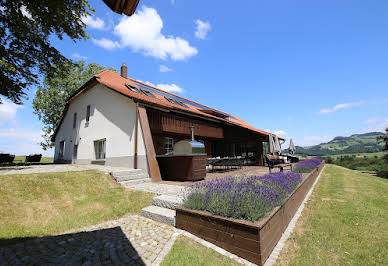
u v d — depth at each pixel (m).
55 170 7.21
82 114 13.28
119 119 9.57
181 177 7.33
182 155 7.31
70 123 15.25
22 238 2.80
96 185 5.63
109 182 6.11
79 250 2.51
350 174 14.45
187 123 11.80
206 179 7.57
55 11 4.68
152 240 2.88
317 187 8.23
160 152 11.16
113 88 9.02
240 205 2.83
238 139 16.56
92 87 12.30
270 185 4.28
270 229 2.69
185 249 2.60
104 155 10.63
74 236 2.98
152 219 3.81
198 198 3.43
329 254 2.58
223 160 10.54
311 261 2.39
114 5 2.09
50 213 3.78
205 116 12.64
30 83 6.06
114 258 2.33
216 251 2.56
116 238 2.94
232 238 2.54
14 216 3.40
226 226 2.64
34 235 2.94
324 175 13.02
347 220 3.92
